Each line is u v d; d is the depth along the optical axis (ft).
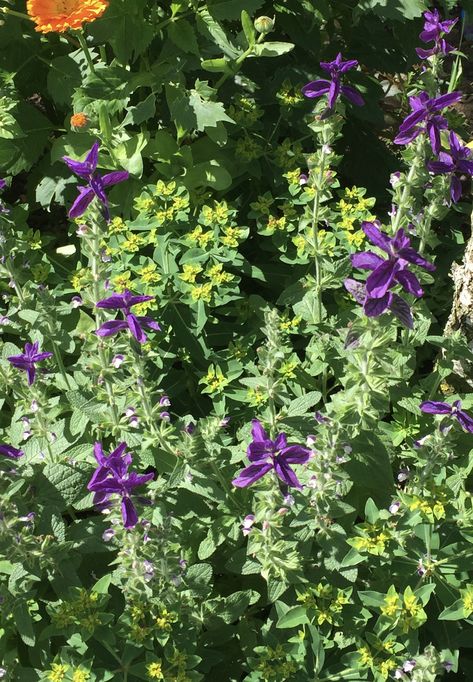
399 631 2.20
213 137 3.11
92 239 2.13
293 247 3.03
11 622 2.22
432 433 2.33
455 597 2.25
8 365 2.53
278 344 2.26
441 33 2.52
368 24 3.65
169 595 2.14
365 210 2.99
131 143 3.11
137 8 3.12
